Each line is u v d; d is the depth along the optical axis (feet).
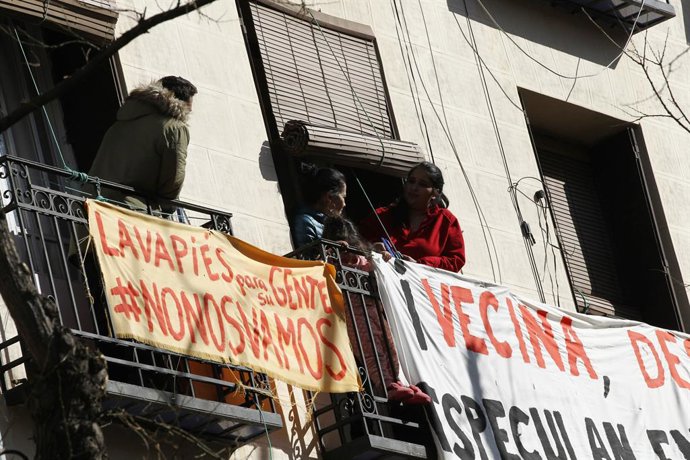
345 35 46.16
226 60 42.73
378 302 39.75
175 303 34.73
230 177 41.39
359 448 37.99
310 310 37.40
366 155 44.19
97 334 33.22
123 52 40.22
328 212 40.42
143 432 30.91
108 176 36.29
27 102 27.07
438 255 42.16
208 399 36.65
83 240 34.60
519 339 42.29
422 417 39.58
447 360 40.24
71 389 27.43
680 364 46.26
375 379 39.09
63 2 38.58
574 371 43.27
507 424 40.60
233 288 35.99
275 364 35.99
